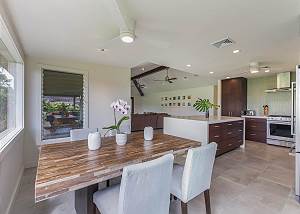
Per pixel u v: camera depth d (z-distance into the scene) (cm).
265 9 176
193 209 199
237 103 611
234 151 442
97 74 415
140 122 808
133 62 394
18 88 297
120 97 450
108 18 195
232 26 214
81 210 166
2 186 180
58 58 355
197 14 187
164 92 1146
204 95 883
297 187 221
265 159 379
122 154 162
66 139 377
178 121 427
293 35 240
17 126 296
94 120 410
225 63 398
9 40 212
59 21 202
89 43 272
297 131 222
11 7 171
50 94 361
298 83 223
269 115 561
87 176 120
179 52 317
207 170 169
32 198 224
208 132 367
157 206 126
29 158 334
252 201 216
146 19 197
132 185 108
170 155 131
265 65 420
